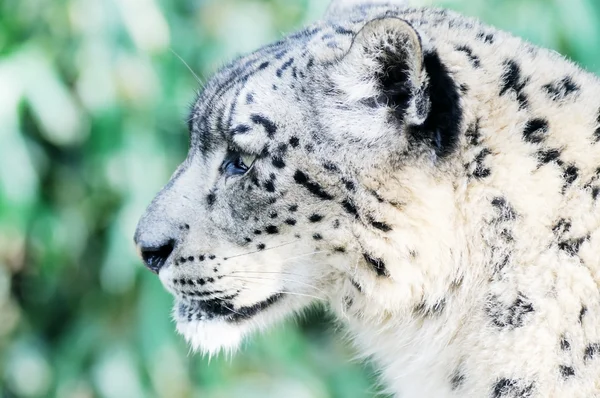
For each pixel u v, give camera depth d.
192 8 12.39
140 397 11.85
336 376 12.62
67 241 12.42
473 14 11.01
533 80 6.05
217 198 6.54
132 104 11.70
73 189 12.67
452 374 6.25
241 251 6.49
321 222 6.26
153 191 11.62
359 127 6.10
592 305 5.48
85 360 12.24
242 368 12.37
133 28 11.14
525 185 5.79
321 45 6.44
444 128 5.90
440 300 6.17
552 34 10.79
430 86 5.84
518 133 5.87
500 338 5.77
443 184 5.96
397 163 6.01
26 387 12.57
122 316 12.49
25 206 11.73
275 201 6.31
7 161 11.31
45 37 11.84
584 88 6.08
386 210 6.08
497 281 5.83
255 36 11.86
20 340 12.78
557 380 5.54
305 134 6.21
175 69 11.75
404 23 5.73
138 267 11.66
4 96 11.22
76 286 13.09
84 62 11.48
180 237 6.62
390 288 6.31
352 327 7.03
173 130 12.08
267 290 6.54
